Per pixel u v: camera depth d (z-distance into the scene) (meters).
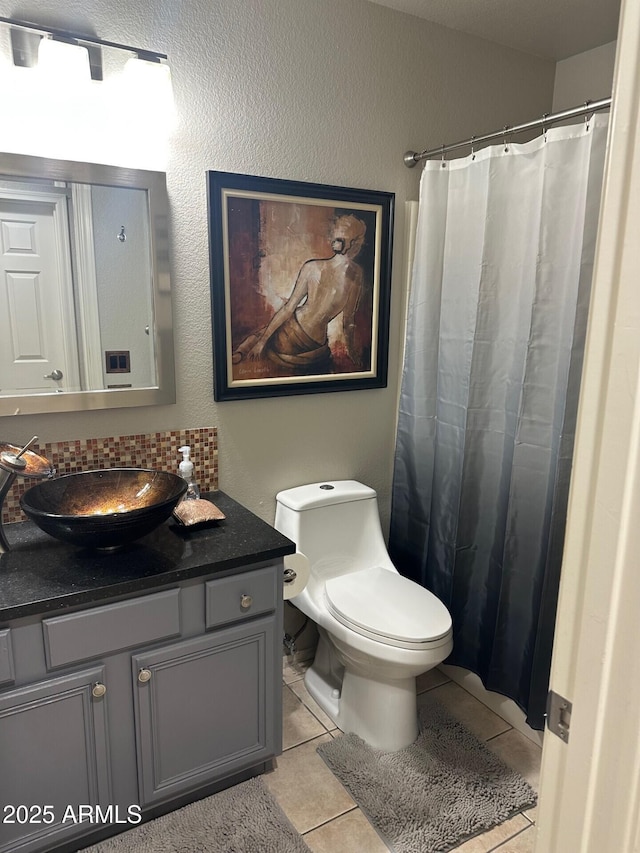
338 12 2.05
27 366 1.76
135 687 1.53
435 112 2.34
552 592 1.83
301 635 2.45
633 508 0.57
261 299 2.10
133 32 1.74
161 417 1.99
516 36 2.36
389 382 2.50
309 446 2.34
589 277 1.67
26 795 1.43
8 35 1.58
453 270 2.16
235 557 1.60
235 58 1.90
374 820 1.69
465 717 2.15
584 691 0.63
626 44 0.54
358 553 2.32
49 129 1.67
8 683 1.37
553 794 0.69
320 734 2.04
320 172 2.14
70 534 1.46
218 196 1.94
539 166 1.84
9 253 1.68
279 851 1.59
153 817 1.68
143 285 1.87
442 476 2.28
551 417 1.86
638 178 0.54
